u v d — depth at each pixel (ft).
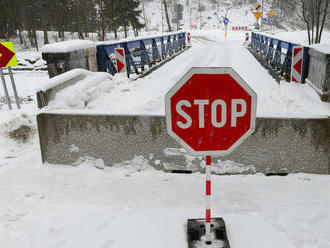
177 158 12.12
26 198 10.62
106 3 130.11
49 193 10.94
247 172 11.77
